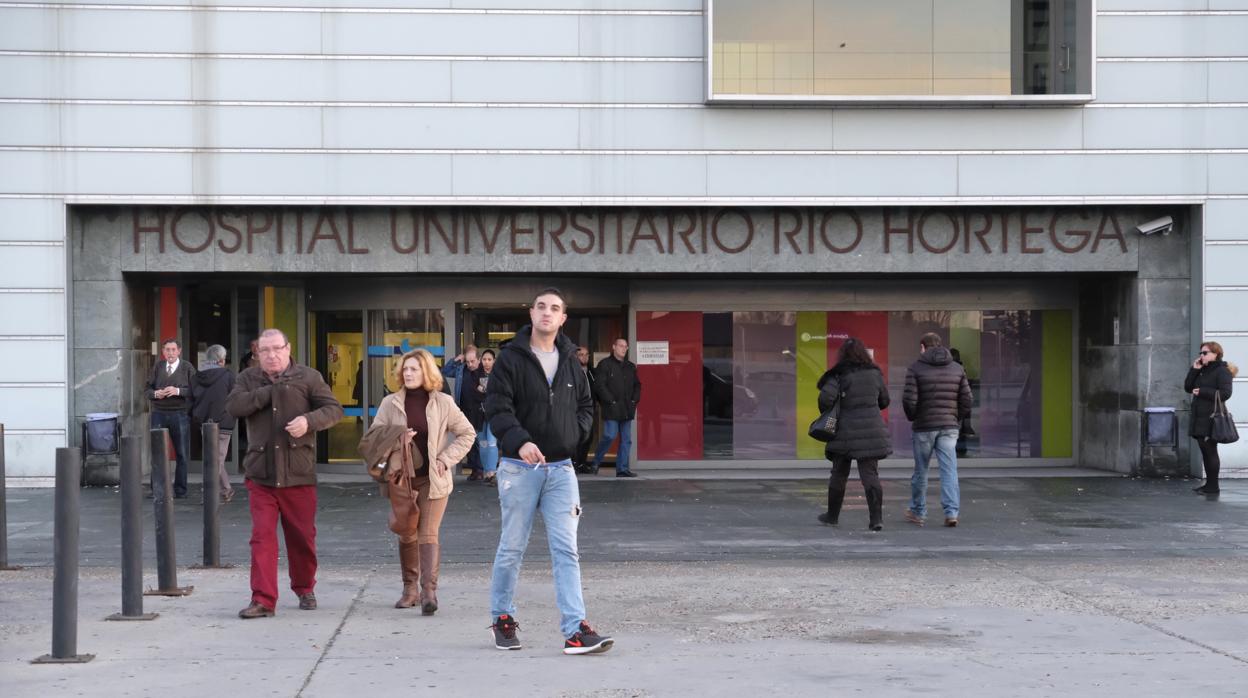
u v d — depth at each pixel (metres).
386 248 17.00
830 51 16.83
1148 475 17.53
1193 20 17.20
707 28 16.62
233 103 16.58
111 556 11.28
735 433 19.14
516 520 7.06
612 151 16.84
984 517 13.77
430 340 18.48
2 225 16.48
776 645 7.34
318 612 8.38
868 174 17.02
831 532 12.70
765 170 16.94
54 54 16.47
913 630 7.78
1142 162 17.16
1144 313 17.52
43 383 16.58
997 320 19.28
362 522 13.46
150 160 16.55
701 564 10.76
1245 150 17.22
